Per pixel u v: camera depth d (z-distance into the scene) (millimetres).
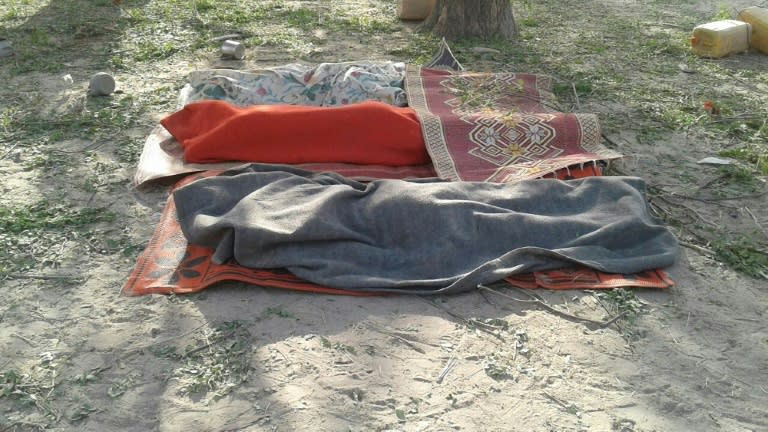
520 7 11383
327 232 3852
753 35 8719
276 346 3295
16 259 3975
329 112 5109
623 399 3023
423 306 3643
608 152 5145
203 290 3742
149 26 9258
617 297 3711
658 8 11680
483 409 2941
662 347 3377
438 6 9352
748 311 3678
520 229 4016
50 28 9133
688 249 4234
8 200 4629
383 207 4027
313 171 4754
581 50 8648
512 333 3436
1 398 2973
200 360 3209
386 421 2859
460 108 5879
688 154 5621
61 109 6273
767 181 5152
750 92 7195
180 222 4086
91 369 3148
